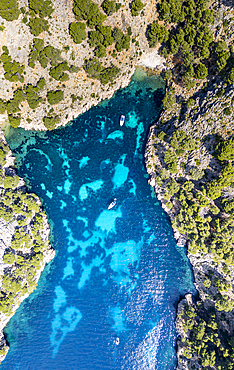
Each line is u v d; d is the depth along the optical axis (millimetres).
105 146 71375
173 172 67312
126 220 71750
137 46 67125
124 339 71188
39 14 60875
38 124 69438
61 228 71688
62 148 71062
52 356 70750
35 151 70625
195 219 65375
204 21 60219
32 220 69500
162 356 69812
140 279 71938
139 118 71125
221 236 64438
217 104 60344
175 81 68312
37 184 70938
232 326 63875
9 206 68188
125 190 71875
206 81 64188
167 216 71750
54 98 66375
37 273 70812
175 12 62156
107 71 66562
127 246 71750
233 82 58031
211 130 62000
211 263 67688
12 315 70625
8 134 69688
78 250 72062
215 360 63344
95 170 71625
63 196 71562
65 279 72188
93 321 71875
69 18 62188
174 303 71312
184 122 65812
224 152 58469
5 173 68375
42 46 63406
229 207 61188
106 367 70188
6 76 64375
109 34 63438
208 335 64625
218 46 59094
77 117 70500
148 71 69750
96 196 71812
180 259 71438
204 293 68750
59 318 71750
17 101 66000
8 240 67438
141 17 64312
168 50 66438
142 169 71750
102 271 71938
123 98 70688
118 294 72000
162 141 69125
